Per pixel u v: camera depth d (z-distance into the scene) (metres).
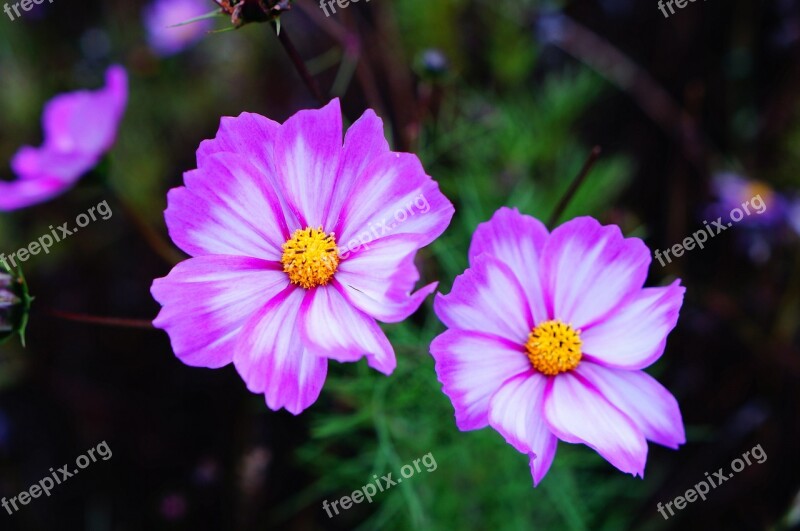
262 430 0.58
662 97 0.65
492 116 0.55
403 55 0.62
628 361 0.38
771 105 0.65
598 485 0.54
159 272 0.64
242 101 0.69
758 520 0.55
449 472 0.51
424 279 0.47
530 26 0.61
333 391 0.49
